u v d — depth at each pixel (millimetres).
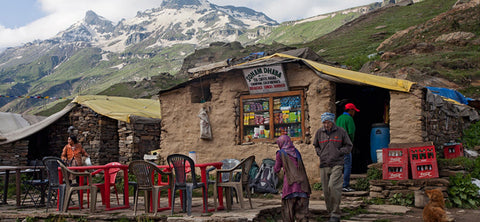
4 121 17828
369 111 13766
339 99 14070
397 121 10711
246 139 12422
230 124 12625
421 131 10422
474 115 16344
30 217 8180
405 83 10789
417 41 47250
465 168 9562
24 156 16406
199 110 13219
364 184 10039
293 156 6609
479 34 43062
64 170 8281
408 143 9617
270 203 9117
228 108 12719
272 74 11781
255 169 11492
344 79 10898
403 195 9133
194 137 13234
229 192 7984
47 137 17859
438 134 12094
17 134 16375
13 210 9359
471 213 8109
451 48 39469
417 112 10516
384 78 11172
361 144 13633
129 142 15969
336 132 7285
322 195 10008
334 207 7051
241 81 12578
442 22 51031
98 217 7691
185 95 13586
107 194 8570
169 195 9211
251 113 12414
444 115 13008
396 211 8258
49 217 8094
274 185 10891
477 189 8836
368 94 13477
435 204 6770
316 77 11406
